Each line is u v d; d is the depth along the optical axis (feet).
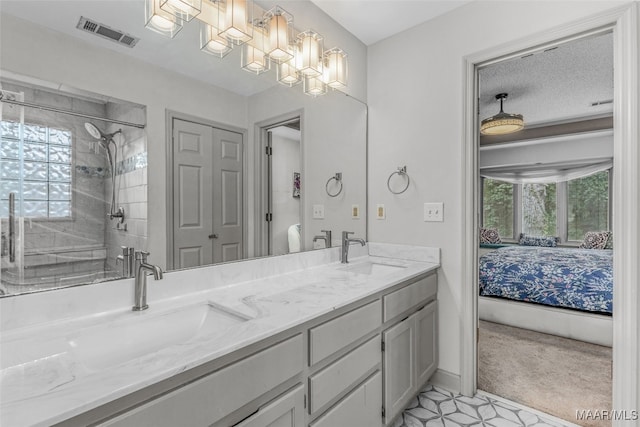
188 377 2.55
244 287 4.91
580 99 11.98
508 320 9.98
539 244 15.60
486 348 8.55
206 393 2.65
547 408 5.98
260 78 5.52
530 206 16.55
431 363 6.51
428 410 5.96
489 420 5.66
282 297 4.33
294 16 6.12
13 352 2.75
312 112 6.53
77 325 3.30
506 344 8.77
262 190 5.60
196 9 4.18
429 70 6.97
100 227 3.72
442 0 6.37
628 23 4.84
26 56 3.23
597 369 7.39
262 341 3.14
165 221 4.30
